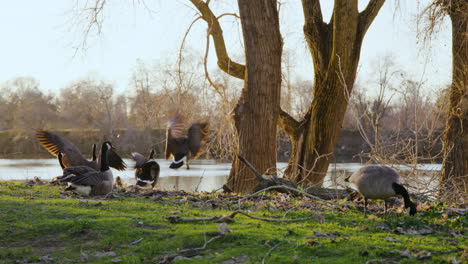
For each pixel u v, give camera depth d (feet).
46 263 19.19
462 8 47.75
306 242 20.36
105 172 32.86
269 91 47.88
